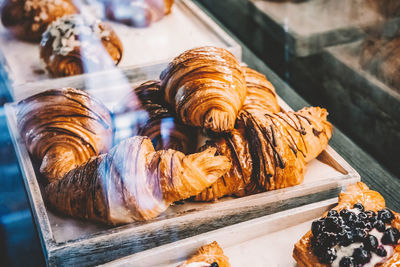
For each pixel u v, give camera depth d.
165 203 0.50
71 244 0.48
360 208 0.49
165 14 0.88
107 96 0.69
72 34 0.73
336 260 0.46
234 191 0.53
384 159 0.61
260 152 0.52
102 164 0.50
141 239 0.50
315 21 0.75
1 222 0.63
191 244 0.50
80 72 0.72
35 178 0.55
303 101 0.70
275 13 0.79
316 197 0.54
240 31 0.85
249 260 0.50
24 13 0.80
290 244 0.51
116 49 0.75
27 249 0.59
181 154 0.50
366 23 0.69
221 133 0.53
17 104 0.64
